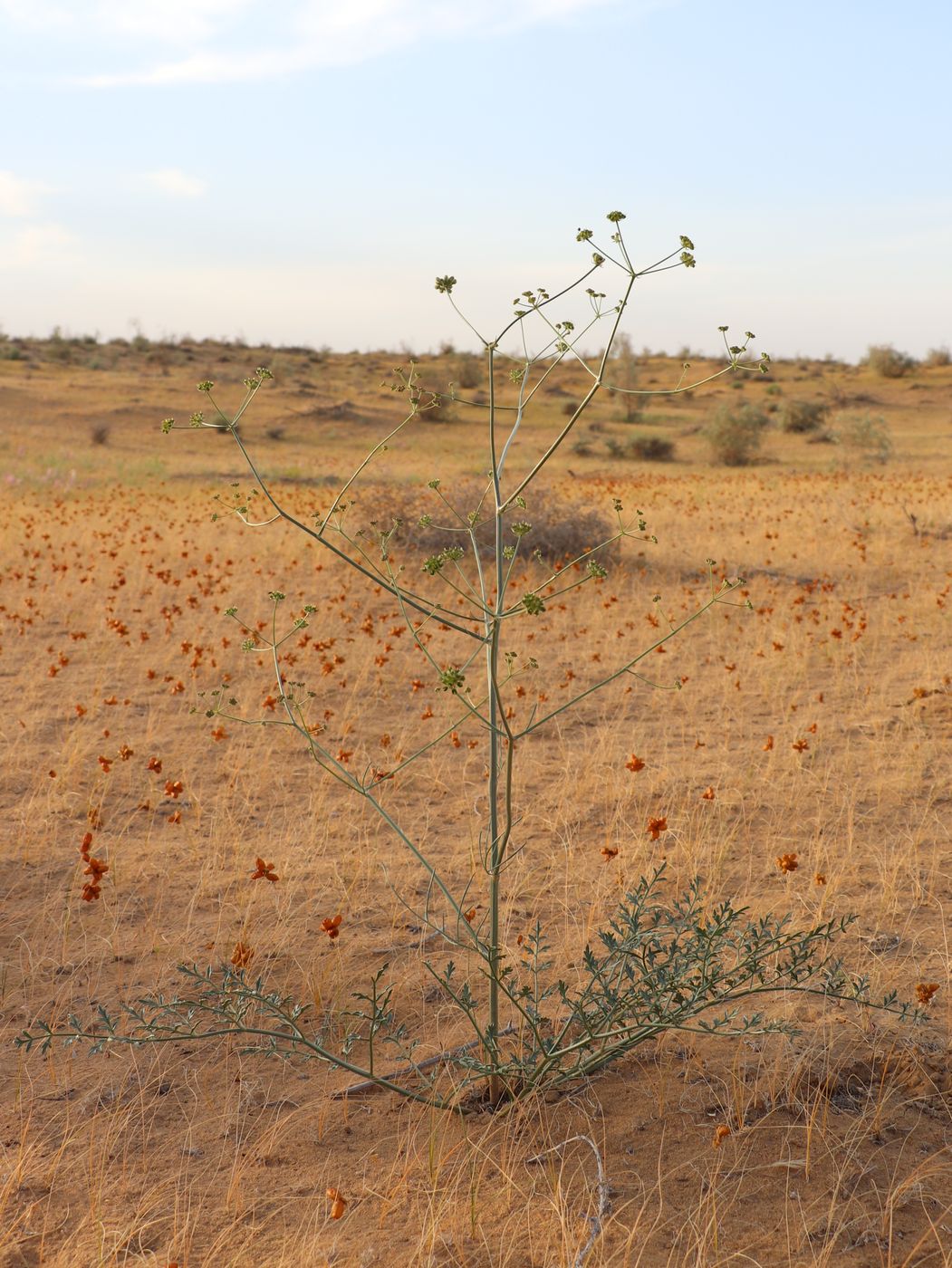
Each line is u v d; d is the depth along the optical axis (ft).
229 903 14.28
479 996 11.85
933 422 177.06
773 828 16.80
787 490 75.25
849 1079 10.11
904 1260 7.96
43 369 222.07
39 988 12.12
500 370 174.40
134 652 29.07
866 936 13.05
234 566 41.52
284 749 21.16
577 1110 9.78
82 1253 8.05
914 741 20.80
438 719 23.47
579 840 16.56
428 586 37.19
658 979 9.57
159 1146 9.43
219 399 173.99
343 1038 11.13
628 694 24.23
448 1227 8.31
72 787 18.79
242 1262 7.97
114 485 81.10
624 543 44.83
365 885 14.90
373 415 166.71
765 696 24.50
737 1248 8.08
